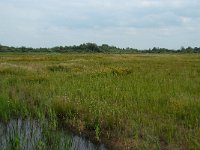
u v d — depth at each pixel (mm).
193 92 13469
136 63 34562
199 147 7195
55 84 15477
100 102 10883
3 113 10305
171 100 11391
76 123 9508
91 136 8820
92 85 14750
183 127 8867
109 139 8469
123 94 12750
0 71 21094
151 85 14984
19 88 14773
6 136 8586
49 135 8273
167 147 7598
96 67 25594
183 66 29922
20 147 7352
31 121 9984
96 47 135375
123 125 9047
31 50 124250
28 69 22406
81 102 11250
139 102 11383
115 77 18547
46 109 11039
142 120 9359
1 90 14242
